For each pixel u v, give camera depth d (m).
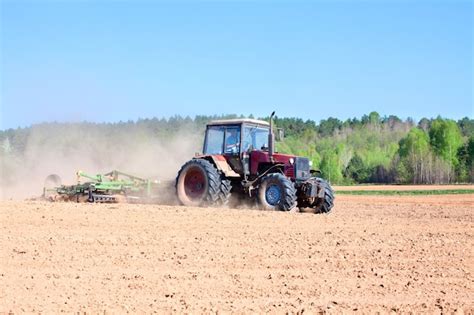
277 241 9.54
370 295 6.37
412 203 22.91
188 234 10.05
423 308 5.85
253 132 15.98
